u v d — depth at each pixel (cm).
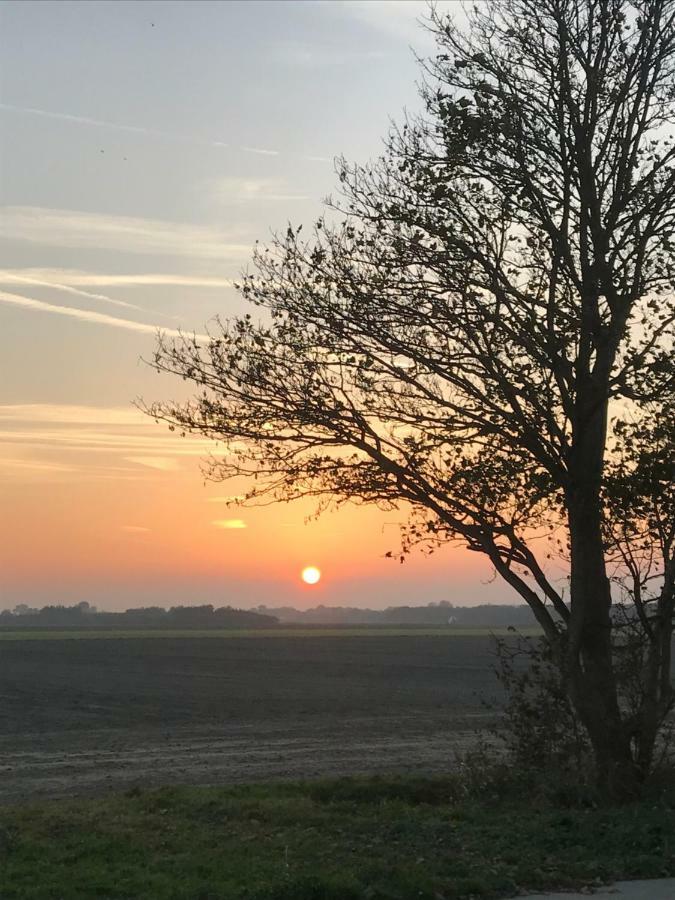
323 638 10581
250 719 3272
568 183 1478
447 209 1466
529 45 1482
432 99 1495
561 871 1011
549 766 1460
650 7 1467
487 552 1511
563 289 1484
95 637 10712
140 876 968
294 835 1191
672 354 1421
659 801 1358
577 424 1468
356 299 1429
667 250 1448
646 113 1497
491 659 6531
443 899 918
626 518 1451
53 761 2267
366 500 1527
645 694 1453
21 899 889
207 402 1481
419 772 2044
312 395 1453
